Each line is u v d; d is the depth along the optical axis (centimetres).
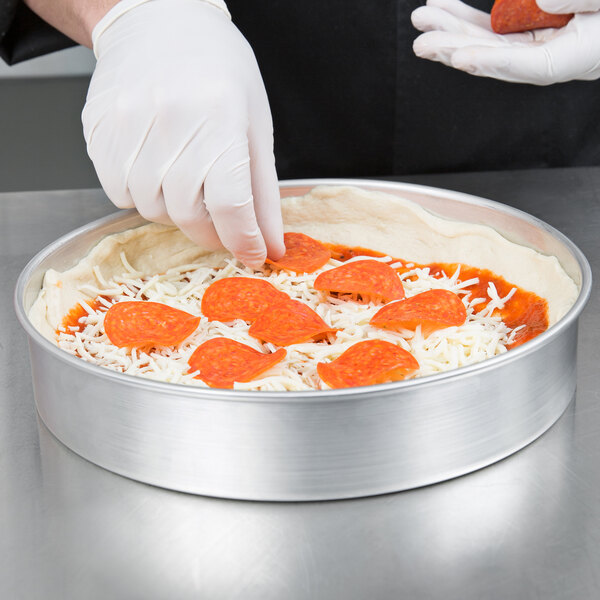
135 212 97
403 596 53
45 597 54
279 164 144
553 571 55
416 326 83
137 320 86
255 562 56
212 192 86
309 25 134
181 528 59
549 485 63
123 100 85
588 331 86
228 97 85
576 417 72
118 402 62
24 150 211
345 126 141
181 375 76
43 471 67
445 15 115
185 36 89
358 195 102
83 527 60
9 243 112
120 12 95
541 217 116
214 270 102
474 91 138
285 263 98
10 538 59
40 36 129
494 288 92
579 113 140
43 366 68
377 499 61
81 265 93
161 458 62
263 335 84
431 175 132
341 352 80
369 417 59
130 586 55
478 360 80
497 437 64
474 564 56
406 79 137
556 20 112
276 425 58
